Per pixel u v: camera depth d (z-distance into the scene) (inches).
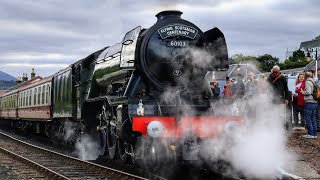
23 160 509.4
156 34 395.5
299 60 1750.7
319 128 488.1
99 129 480.4
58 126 722.2
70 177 388.8
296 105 491.2
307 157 373.7
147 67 390.0
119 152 420.5
